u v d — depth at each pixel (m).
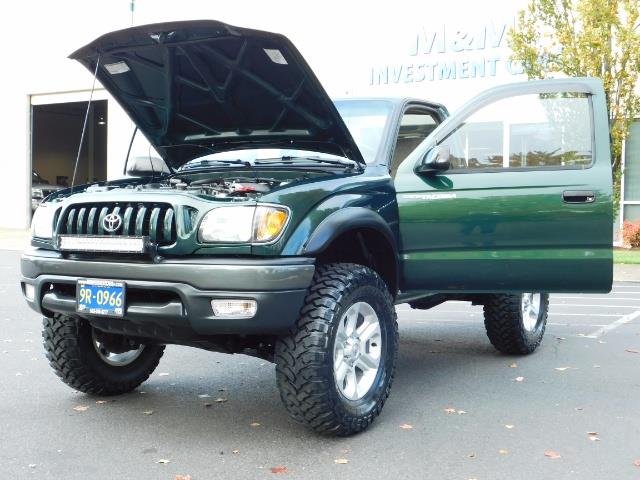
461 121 4.62
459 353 6.40
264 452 3.82
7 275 12.55
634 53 13.78
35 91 25.23
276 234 3.68
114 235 3.86
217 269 3.59
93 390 4.77
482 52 17.30
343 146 4.67
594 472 3.58
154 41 4.35
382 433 4.14
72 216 4.09
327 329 3.78
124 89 4.91
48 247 4.21
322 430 3.92
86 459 3.72
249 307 3.59
